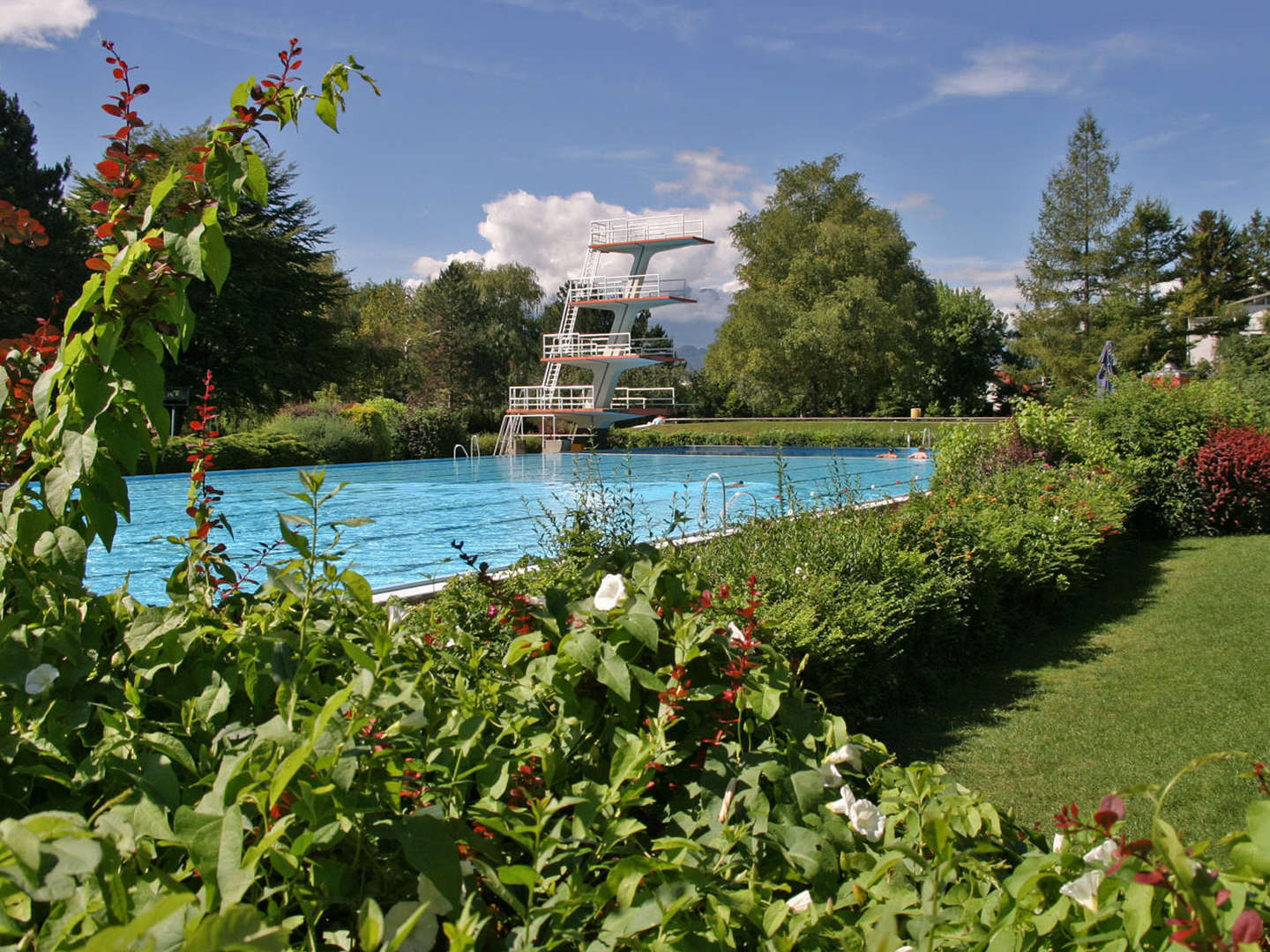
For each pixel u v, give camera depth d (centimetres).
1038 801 363
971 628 588
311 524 181
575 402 3219
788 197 4147
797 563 500
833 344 3719
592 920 142
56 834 99
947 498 741
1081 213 3625
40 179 2373
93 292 181
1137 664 555
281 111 205
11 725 148
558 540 420
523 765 169
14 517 182
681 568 243
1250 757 121
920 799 179
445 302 4469
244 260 2852
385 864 144
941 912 141
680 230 3061
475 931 108
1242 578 791
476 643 257
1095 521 804
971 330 4672
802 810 174
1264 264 4519
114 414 189
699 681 205
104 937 79
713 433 3359
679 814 176
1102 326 3647
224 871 112
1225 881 113
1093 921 124
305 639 177
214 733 159
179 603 188
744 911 142
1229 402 1186
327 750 132
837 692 416
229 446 2030
